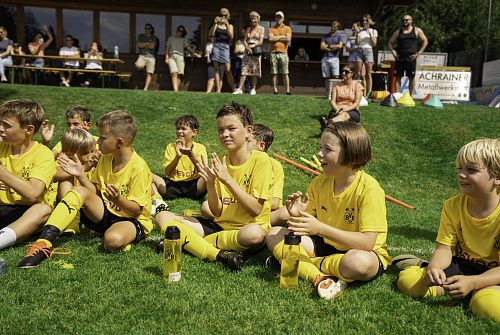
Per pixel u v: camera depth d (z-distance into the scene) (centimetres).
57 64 1585
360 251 294
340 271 293
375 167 781
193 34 1650
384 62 1605
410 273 291
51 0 1580
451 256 293
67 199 348
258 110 1004
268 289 286
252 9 1641
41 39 1505
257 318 246
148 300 263
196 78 1641
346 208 318
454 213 296
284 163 788
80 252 352
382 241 319
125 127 377
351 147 301
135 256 344
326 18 1659
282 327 238
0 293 268
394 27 3588
